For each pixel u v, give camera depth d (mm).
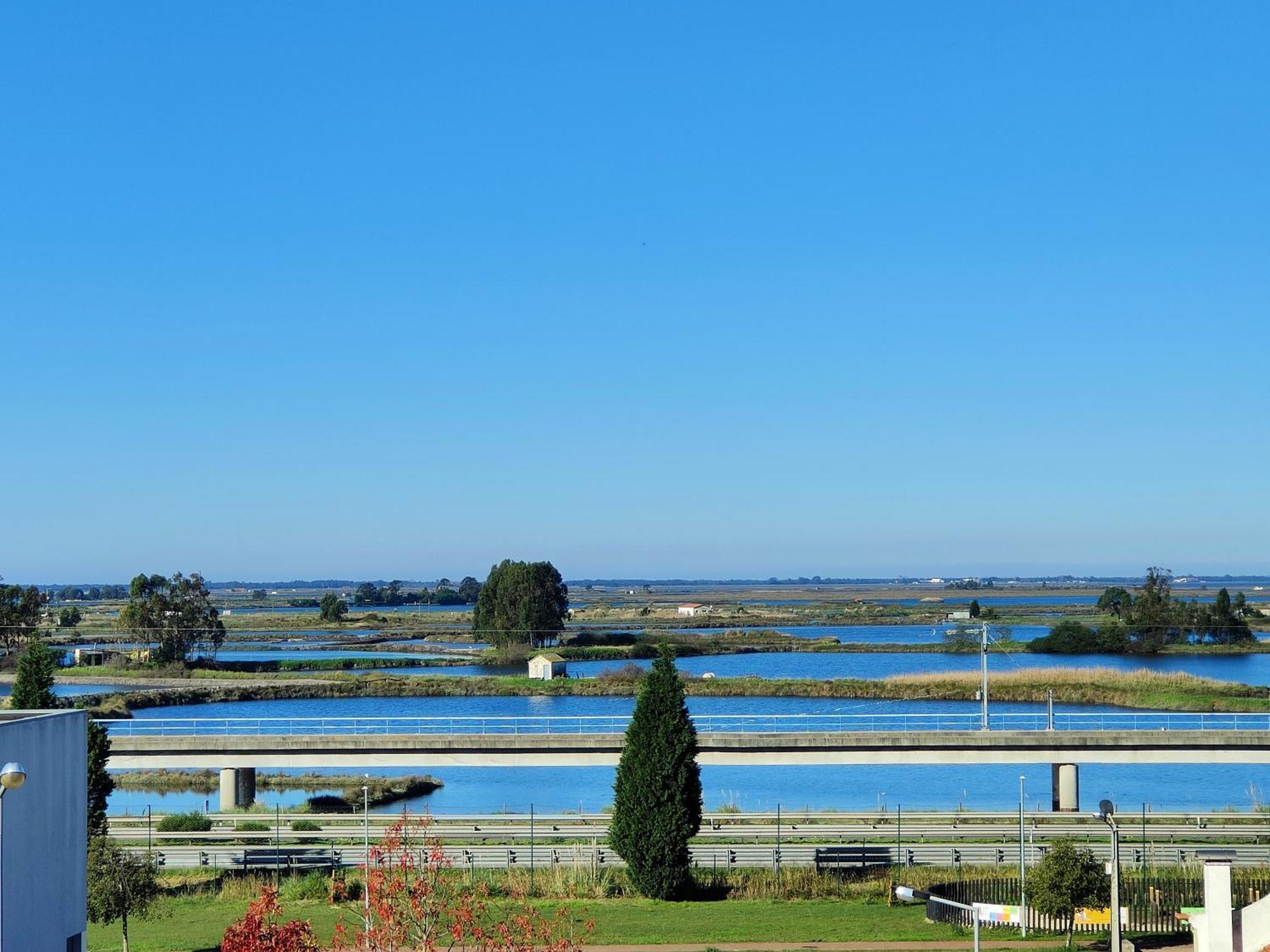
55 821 28719
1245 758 64750
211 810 70375
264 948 27297
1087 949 40719
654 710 50125
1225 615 188125
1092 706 110250
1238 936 36625
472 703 121062
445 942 33594
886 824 61812
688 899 48844
